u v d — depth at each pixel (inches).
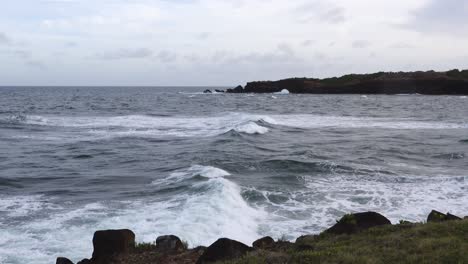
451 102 3447.3
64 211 548.1
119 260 334.0
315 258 281.6
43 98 3969.0
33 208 564.1
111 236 350.6
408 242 304.3
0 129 1486.2
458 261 259.6
